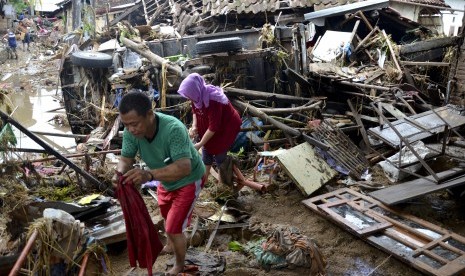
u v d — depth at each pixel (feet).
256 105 23.22
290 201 16.53
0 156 14.97
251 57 22.31
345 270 12.37
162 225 13.62
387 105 22.82
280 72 24.50
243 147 21.52
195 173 9.86
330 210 14.78
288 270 12.19
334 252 13.29
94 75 25.52
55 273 8.66
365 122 24.00
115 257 12.64
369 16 38.75
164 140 8.73
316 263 12.12
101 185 14.03
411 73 31.78
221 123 13.93
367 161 19.75
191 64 22.80
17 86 47.98
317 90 25.62
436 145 19.11
